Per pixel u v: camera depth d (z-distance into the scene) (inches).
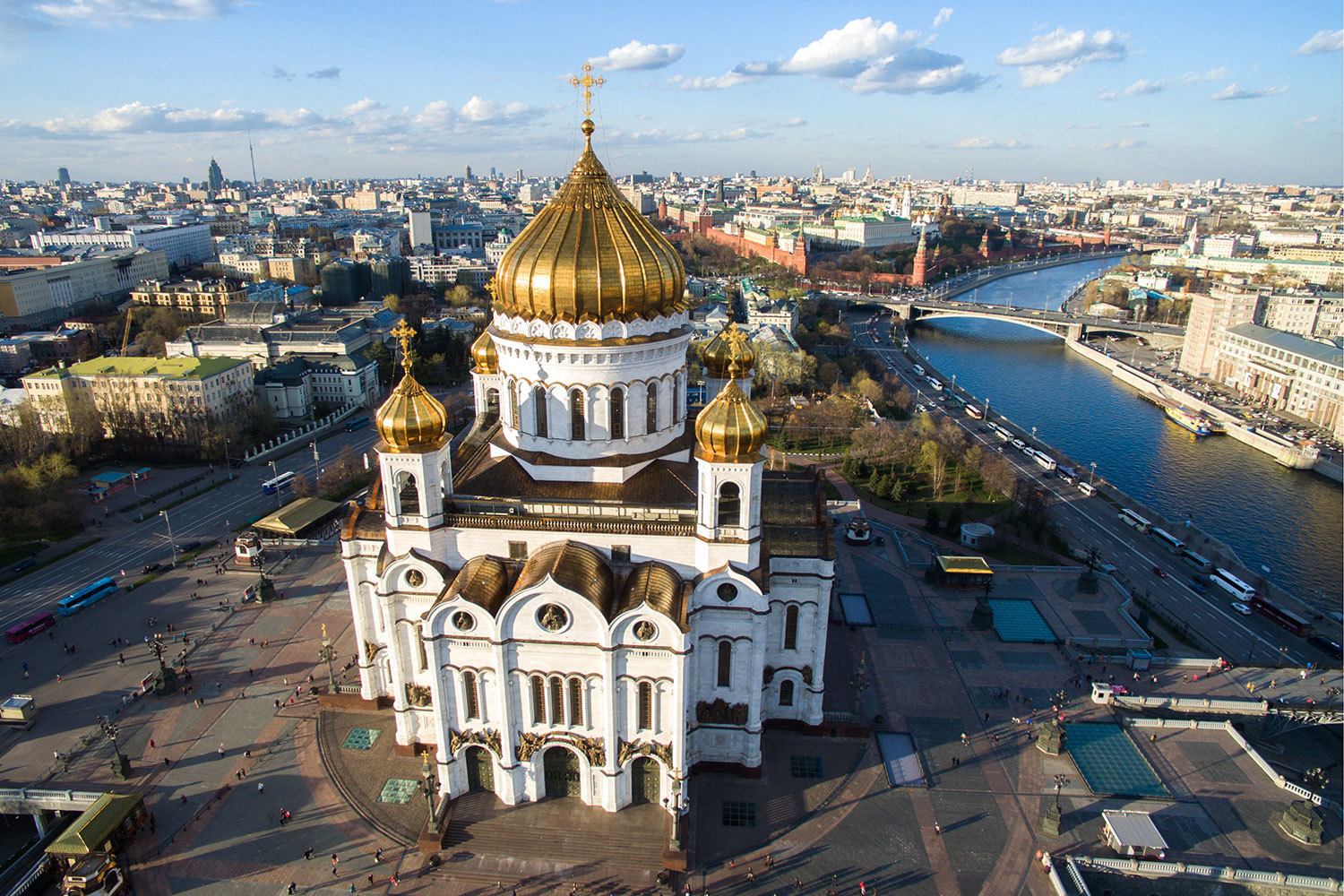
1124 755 4264.3
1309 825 3720.5
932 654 5177.2
